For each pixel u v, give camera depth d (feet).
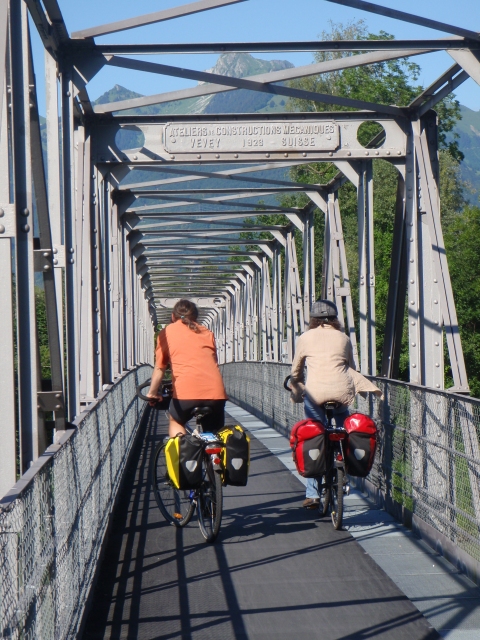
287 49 25.25
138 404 45.32
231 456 18.60
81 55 23.85
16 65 14.47
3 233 13.70
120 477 25.67
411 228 28.37
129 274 57.72
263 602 14.17
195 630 12.79
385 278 115.75
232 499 24.14
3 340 13.75
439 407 17.34
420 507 18.88
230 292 114.21
